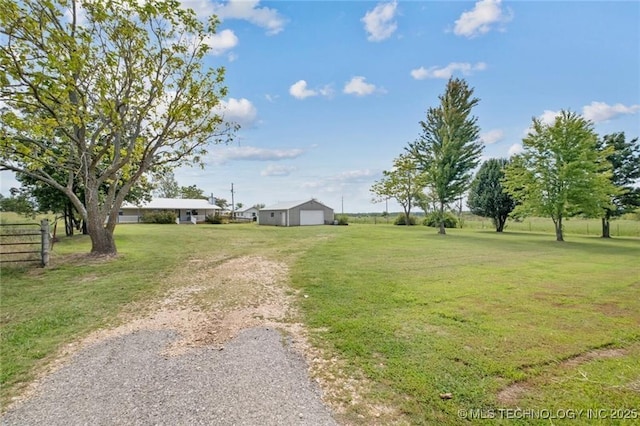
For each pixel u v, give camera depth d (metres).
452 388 2.47
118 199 9.47
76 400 2.35
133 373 2.74
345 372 2.74
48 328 3.82
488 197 23.34
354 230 20.94
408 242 13.55
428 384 2.52
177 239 14.49
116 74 8.49
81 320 4.11
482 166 24.47
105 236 9.23
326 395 2.41
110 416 2.16
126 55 8.53
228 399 2.35
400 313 4.27
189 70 9.41
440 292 5.33
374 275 6.71
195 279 6.45
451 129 18.73
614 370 2.73
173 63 9.27
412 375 2.66
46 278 6.47
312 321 4.01
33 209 15.12
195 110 9.48
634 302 4.76
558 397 2.34
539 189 15.24
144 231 19.25
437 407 2.24
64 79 7.06
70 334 3.65
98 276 6.69
